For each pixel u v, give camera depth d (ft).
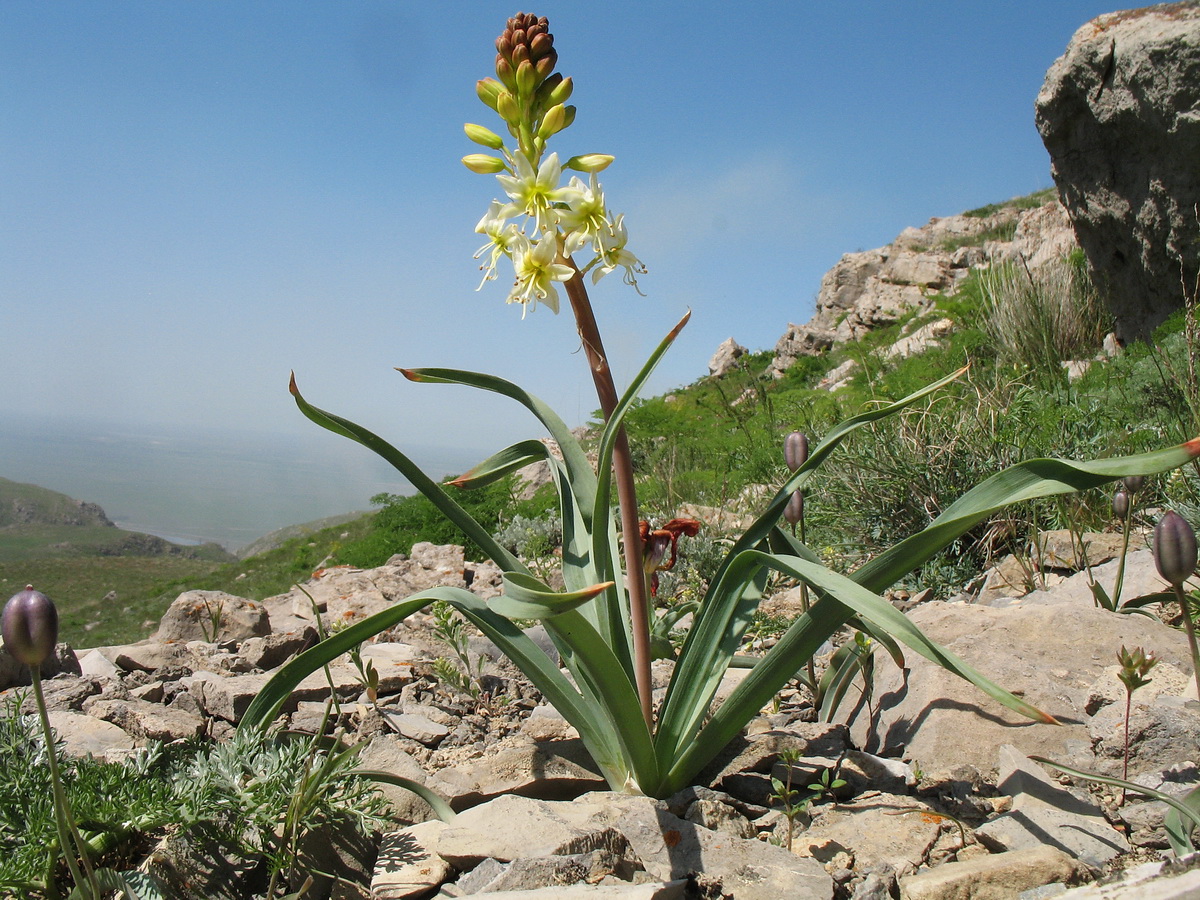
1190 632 5.75
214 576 52.49
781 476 23.06
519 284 6.21
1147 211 28.55
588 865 5.53
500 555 6.75
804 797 7.06
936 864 5.86
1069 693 8.04
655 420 46.03
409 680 10.84
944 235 102.53
